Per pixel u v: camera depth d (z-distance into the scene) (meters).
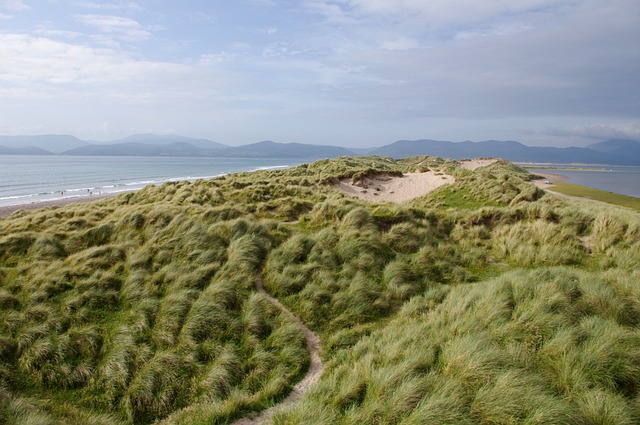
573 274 9.53
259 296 9.93
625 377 5.81
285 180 29.91
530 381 5.64
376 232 13.97
